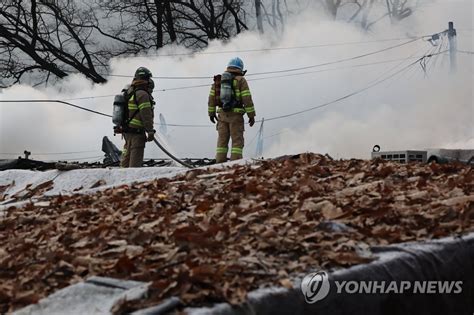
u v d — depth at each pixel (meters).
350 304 5.00
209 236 5.75
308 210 6.43
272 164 9.23
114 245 5.87
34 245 6.20
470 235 5.90
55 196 8.98
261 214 6.35
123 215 7.08
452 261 5.59
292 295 4.76
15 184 11.09
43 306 4.73
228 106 12.16
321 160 9.25
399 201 6.76
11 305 4.86
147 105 12.26
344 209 6.42
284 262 5.28
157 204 7.39
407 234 5.90
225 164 9.94
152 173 10.38
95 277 4.98
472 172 7.91
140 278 4.96
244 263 5.11
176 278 4.70
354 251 5.46
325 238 5.72
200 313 4.39
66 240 6.32
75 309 4.64
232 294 4.61
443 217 6.25
